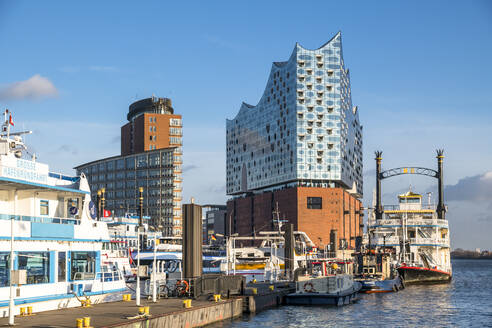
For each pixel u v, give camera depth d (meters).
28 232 40.06
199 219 58.28
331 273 113.88
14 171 39.94
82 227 45.44
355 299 81.75
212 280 56.94
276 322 56.72
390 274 112.44
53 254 42.53
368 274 104.38
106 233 48.47
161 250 129.88
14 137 44.53
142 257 121.88
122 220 119.94
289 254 100.25
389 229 138.12
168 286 56.84
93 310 42.66
